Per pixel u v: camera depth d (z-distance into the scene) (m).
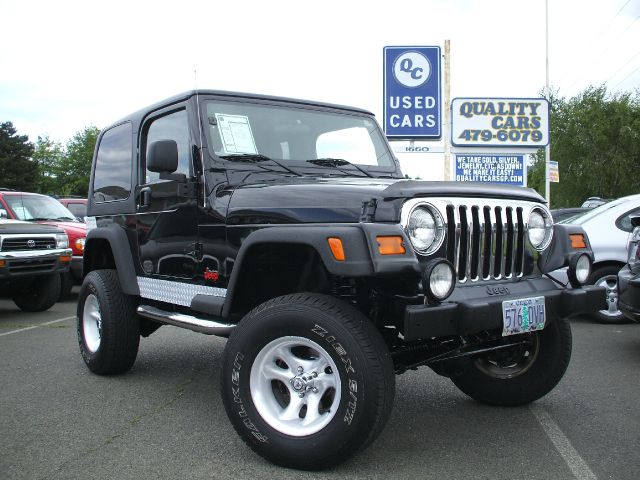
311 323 2.95
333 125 4.52
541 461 3.16
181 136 4.12
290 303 3.06
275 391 3.22
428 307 2.87
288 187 3.45
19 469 3.09
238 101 4.17
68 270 9.10
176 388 4.59
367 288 3.22
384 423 2.88
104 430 3.67
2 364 5.37
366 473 3.01
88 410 4.06
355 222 3.09
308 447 2.95
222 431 3.65
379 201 3.05
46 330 7.13
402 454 3.26
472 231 3.27
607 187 39.69
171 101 4.25
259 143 4.12
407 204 3.00
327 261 2.86
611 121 39.38
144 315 4.40
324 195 3.26
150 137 4.53
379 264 2.77
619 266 7.10
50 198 10.79
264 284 3.58
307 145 4.33
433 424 3.76
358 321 2.93
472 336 3.49
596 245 7.11
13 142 61.72
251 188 3.61
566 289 3.54
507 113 13.58
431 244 3.07
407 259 2.85
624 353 5.65
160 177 4.26
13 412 4.02
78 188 67.38
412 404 4.18
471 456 3.23
